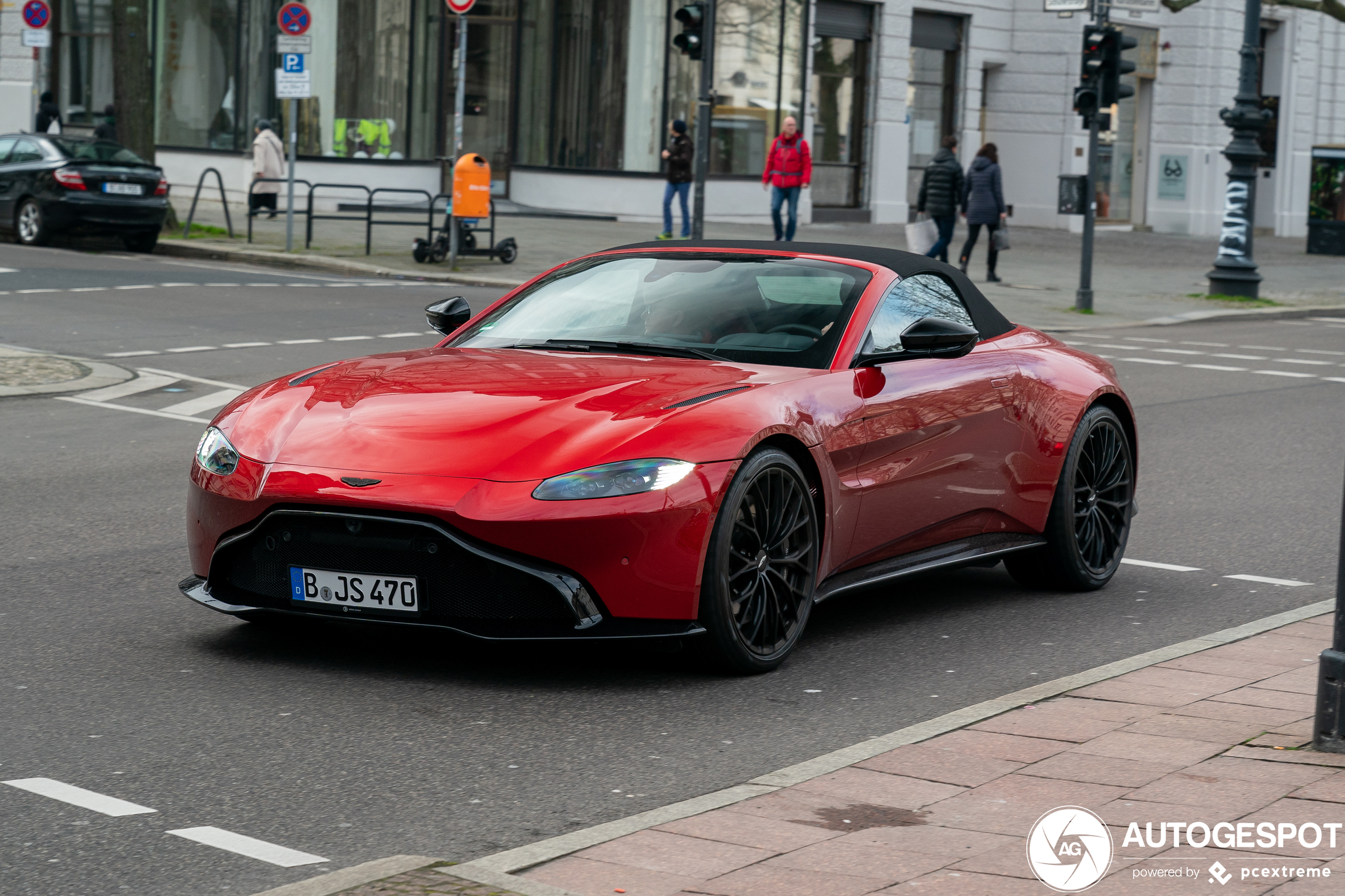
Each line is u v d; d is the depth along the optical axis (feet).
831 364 19.04
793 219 83.61
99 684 16.71
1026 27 127.75
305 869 11.86
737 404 17.42
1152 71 135.03
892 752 14.61
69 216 73.10
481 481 16.19
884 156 118.21
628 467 16.37
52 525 24.95
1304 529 27.50
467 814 13.16
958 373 20.61
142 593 20.90
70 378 40.27
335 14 103.55
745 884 11.39
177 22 110.52
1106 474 22.98
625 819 12.80
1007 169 129.80
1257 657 18.17
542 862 11.81
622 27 103.24
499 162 106.52
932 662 18.56
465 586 16.31
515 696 16.65
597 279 21.18
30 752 14.47
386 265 71.77
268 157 93.40
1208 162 136.05
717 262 20.98
